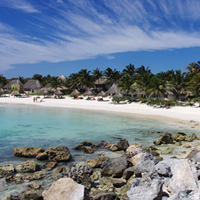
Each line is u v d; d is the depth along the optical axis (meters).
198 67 65.06
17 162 11.33
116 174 9.19
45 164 10.75
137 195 6.46
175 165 7.86
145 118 29.94
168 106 38.34
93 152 13.31
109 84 79.94
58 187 6.77
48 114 35.44
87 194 6.29
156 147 14.53
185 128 22.19
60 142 16.17
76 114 35.31
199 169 8.45
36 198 7.20
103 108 44.59
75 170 8.84
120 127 22.83
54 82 81.38
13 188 8.20
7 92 90.25
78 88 83.88
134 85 49.72
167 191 6.99
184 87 52.44
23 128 22.30
